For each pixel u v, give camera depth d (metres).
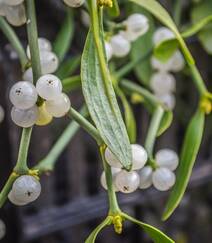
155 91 0.33
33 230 0.39
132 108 0.41
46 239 0.48
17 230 0.35
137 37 0.30
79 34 0.34
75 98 0.40
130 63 0.31
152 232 0.21
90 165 0.45
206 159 0.46
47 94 0.20
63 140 0.28
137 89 0.30
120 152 0.19
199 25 0.27
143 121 0.42
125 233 0.50
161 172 0.24
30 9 0.21
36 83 0.20
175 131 0.46
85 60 0.20
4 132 0.34
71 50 0.35
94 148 0.44
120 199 0.41
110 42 0.27
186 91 0.45
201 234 0.54
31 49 0.21
